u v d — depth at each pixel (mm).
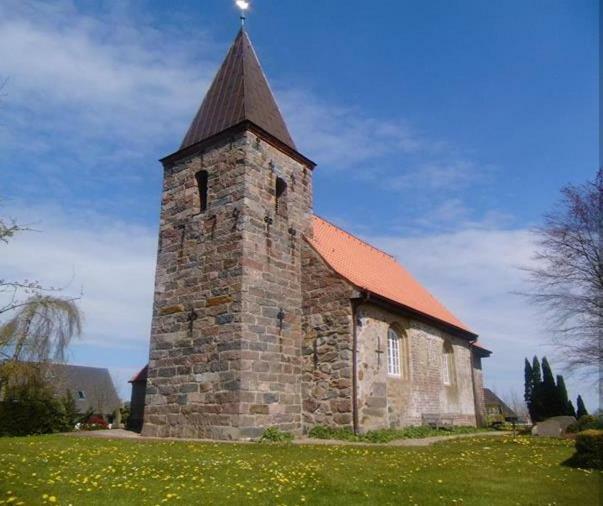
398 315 19125
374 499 6875
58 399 21531
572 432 18828
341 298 16922
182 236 17938
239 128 17609
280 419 15711
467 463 10125
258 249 16641
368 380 16547
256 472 8594
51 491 6984
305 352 17094
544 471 9250
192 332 16438
